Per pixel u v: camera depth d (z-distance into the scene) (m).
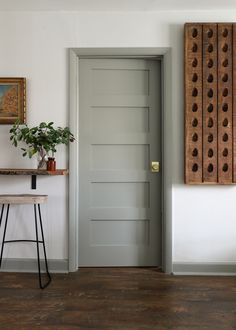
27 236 2.71
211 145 2.60
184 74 2.62
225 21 2.65
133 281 2.48
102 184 2.76
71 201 2.67
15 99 2.64
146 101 2.76
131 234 2.77
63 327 1.81
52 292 2.27
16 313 1.96
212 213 2.68
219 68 2.59
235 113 2.59
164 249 2.67
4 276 2.59
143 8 2.61
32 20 2.66
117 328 1.80
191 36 2.59
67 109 2.67
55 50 2.67
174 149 2.68
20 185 2.70
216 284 2.43
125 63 2.76
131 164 2.77
